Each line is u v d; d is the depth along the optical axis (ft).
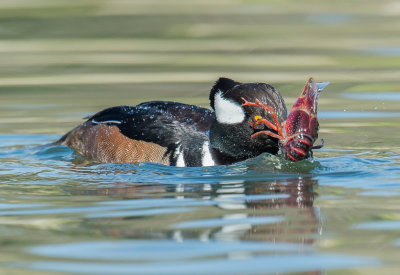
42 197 31.01
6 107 54.03
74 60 70.23
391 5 98.22
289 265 22.03
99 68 67.00
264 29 84.12
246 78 60.70
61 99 56.44
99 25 85.76
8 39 79.97
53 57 71.51
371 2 101.04
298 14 93.86
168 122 39.81
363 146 41.32
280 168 35.53
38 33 82.23
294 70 63.98
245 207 28.58
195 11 94.22
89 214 27.91
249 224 26.11
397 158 38.01
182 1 102.01
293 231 25.25
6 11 91.86
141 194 31.30
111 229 25.82
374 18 89.66
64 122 49.88
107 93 57.72
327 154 39.40
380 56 69.15
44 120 50.26
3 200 30.53
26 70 66.64
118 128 40.75
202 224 26.22
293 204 28.96
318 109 51.83
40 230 25.91
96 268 21.98
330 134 44.60
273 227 25.73
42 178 35.17
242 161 36.83
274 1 100.63
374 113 50.26
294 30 83.35
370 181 32.91
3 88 60.29
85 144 41.98
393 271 21.40
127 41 79.46
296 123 32.63
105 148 40.55
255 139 35.99
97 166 38.37
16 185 33.53
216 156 37.24
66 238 24.90
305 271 21.52
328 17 91.09
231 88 36.63
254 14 94.07
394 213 27.27
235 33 82.38
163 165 37.83
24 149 43.16
